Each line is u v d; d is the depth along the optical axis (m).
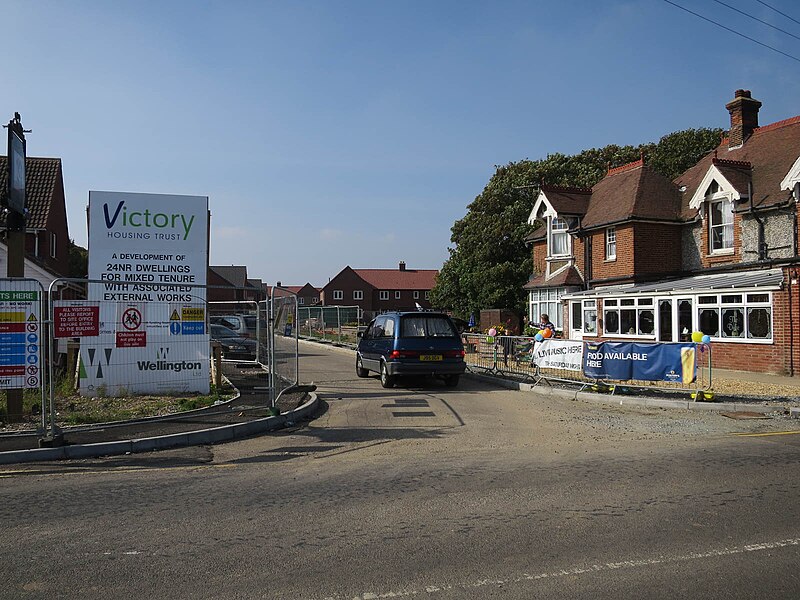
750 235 21.50
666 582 4.49
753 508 6.20
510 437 9.95
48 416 10.69
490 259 38.25
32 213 28.61
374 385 16.55
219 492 6.85
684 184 26.72
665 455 8.62
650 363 13.78
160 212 14.34
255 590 4.38
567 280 27.67
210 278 70.69
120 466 8.16
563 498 6.56
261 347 18.03
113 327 12.86
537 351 16.19
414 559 4.92
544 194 28.98
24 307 9.12
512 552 5.06
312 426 10.97
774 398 13.48
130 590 4.38
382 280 93.62
